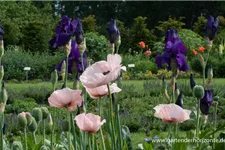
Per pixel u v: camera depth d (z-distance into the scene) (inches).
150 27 1659.7
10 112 444.8
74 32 115.3
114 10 1705.2
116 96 113.3
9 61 863.1
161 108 99.3
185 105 413.4
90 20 1178.6
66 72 111.7
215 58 834.2
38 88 606.2
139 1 1662.2
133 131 343.3
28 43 1044.5
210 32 131.6
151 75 796.6
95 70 87.4
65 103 92.7
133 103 439.2
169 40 123.9
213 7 1620.3
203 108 127.0
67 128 110.7
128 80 780.0
